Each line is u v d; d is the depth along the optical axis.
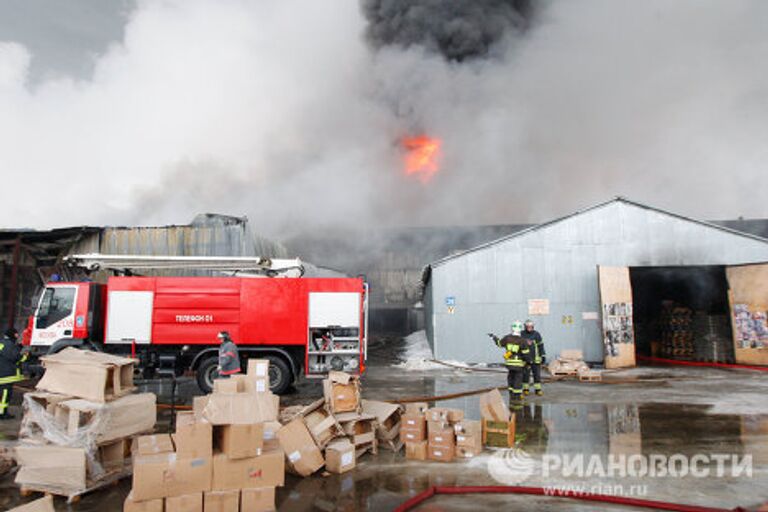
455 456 5.98
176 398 10.00
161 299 10.21
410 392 10.43
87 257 11.80
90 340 10.20
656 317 19.08
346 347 10.34
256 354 10.42
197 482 4.34
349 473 5.45
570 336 15.54
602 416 8.04
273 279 10.37
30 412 5.06
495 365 15.20
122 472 5.16
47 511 3.51
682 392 10.34
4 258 17.38
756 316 14.63
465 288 15.80
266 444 4.86
